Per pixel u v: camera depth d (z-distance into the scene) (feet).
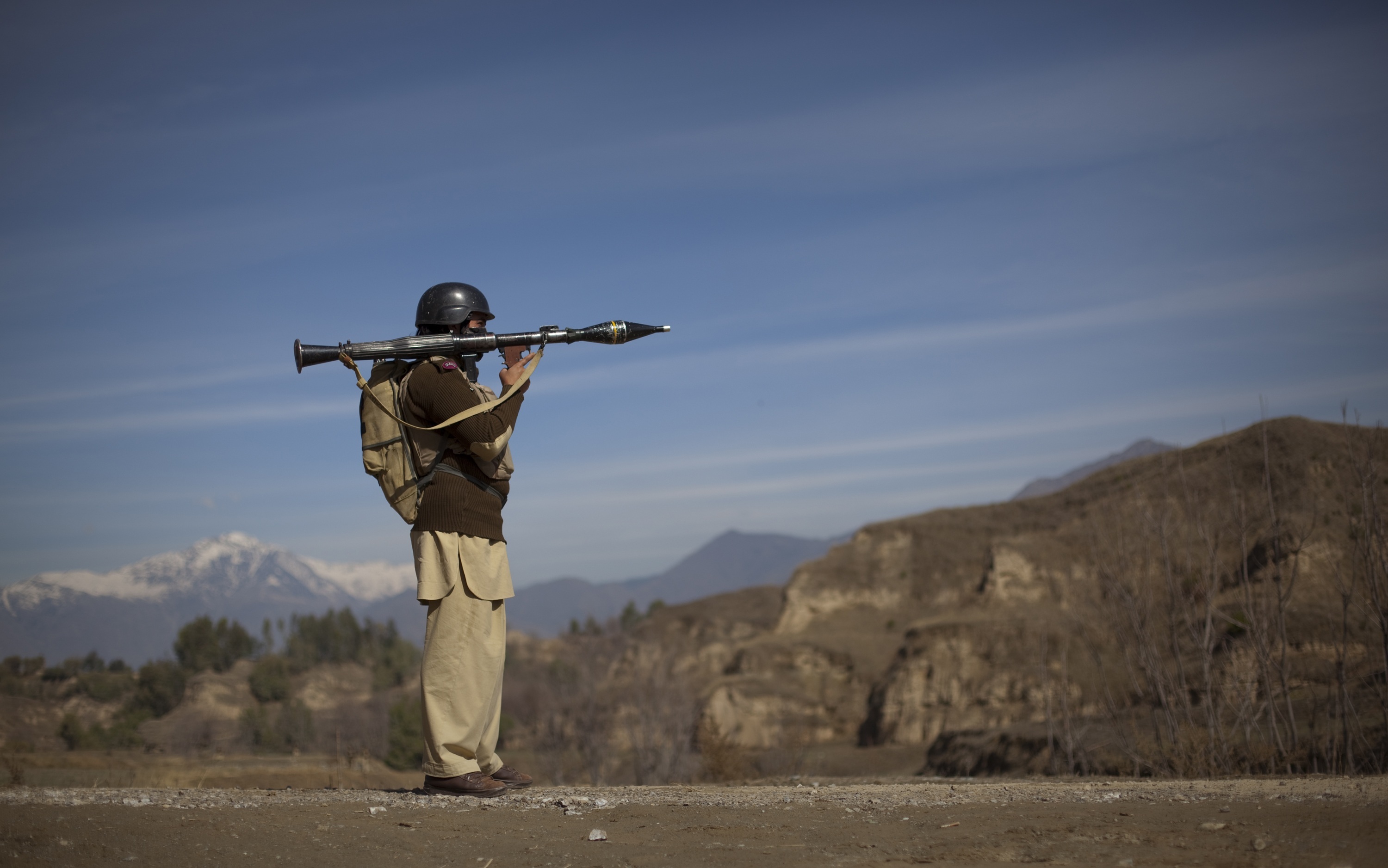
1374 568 54.90
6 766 42.86
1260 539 71.51
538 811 15.60
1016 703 186.19
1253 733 59.52
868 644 261.85
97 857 11.55
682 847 12.89
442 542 16.80
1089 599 78.13
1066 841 12.91
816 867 11.73
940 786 22.88
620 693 154.81
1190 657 67.31
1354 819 13.65
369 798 16.63
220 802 15.84
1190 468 108.88
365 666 581.12
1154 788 19.52
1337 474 73.77
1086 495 266.77
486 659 17.19
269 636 609.83
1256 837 12.75
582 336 17.85
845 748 204.95
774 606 404.16
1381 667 63.10
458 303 17.22
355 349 16.46
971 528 300.40
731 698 224.33
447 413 16.52
